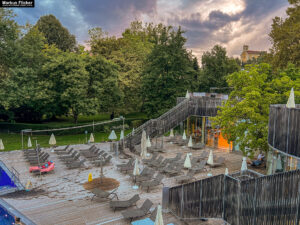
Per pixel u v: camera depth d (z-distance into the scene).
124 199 12.09
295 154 9.55
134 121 36.19
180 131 29.89
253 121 15.04
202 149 22.61
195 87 36.75
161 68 32.03
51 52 31.61
